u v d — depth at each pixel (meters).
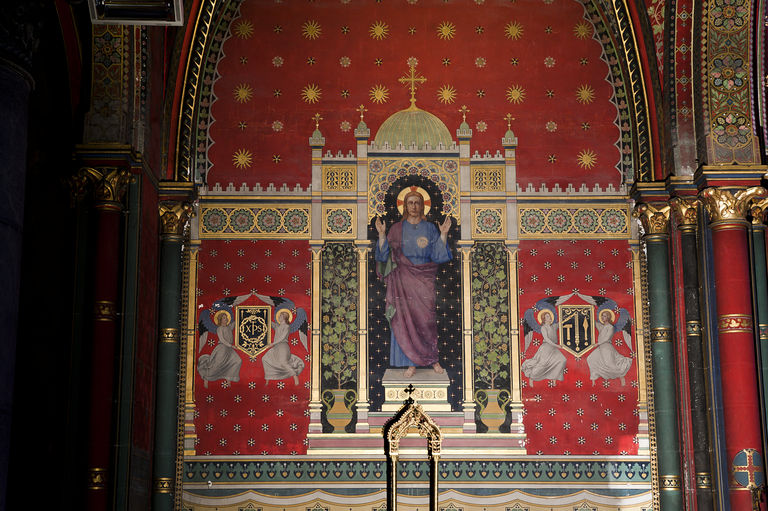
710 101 13.12
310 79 14.87
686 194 13.49
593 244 14.55
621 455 13.84
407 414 12.35
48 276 12.32
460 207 14.66
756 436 12.28
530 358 14.19
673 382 13.61
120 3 9.62
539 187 14.70
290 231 14.49
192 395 13.88
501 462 13.81
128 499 11.53
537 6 15.04
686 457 13.16
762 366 13.20
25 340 12.23
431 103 14.88
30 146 12.45
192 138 14.47
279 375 14.04
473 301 14.38
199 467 13.66
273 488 13.66
